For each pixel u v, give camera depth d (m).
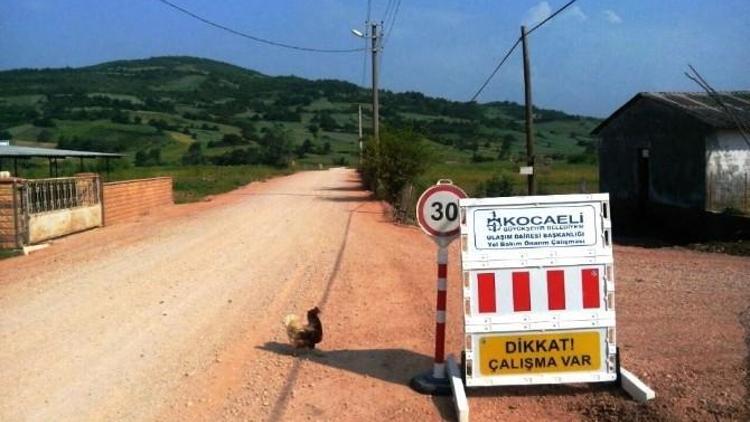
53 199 17.44
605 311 6.10
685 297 9.85
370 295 10.45
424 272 12.33
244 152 85.56
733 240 17.75
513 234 6.10
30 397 6.41
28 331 8.58
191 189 37.91
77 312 9.53
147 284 11.45
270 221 21.36
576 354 6.11
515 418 5.77
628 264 13.61
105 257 14.36
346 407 6.11
